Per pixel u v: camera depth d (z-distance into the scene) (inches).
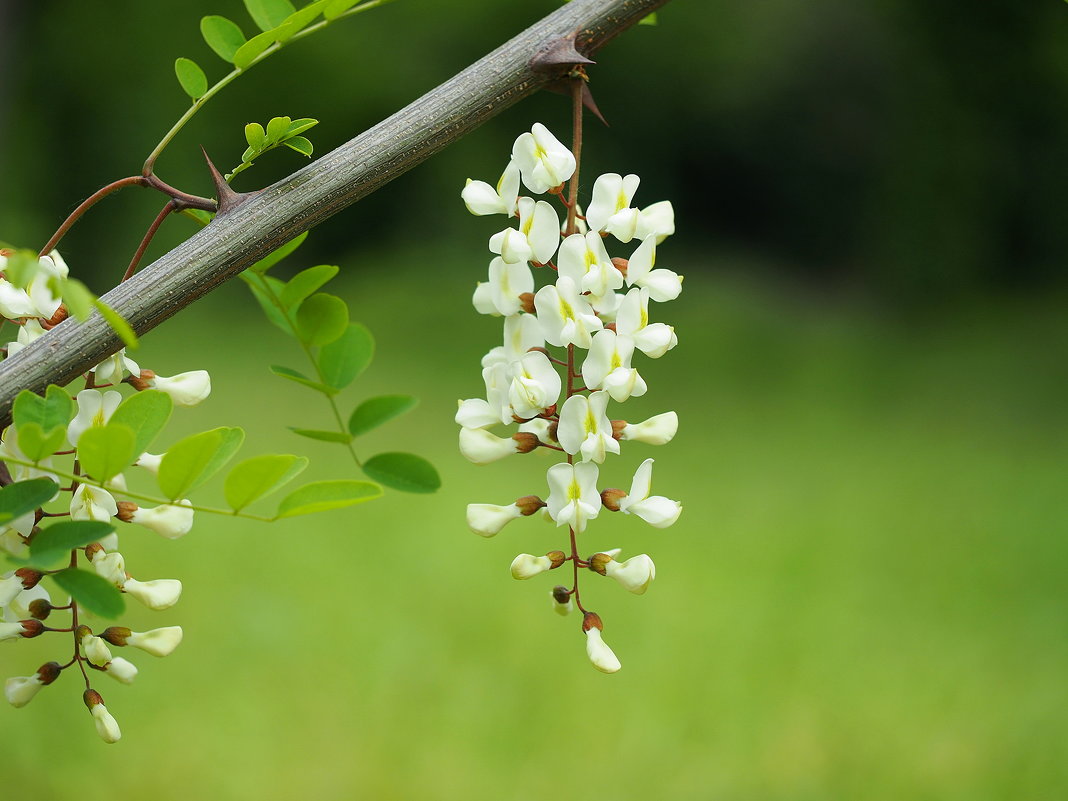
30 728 90.6
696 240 385.7
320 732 93.9
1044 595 132.2
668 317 309.0
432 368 265.1
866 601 129.6
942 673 109.8
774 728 98.4
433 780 88.3
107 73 324.5
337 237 357.4
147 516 37.7
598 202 38.1
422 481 38.4
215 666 103.3
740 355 286.8
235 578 123.2
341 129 349.1
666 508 38.4
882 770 92.6
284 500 36.7
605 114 366.6
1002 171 330.0
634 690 103.9
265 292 39.3
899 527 161.2
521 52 37.7
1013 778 91.1
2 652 96.8
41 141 318.0
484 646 111.6
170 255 36.8
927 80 334.0
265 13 40.8
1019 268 335.0
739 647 114.6
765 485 184.7
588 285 37.8
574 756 93.1
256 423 196.5
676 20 353.4
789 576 137.1
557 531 151.3
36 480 36.1
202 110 328.2
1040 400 249.6
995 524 163.5
